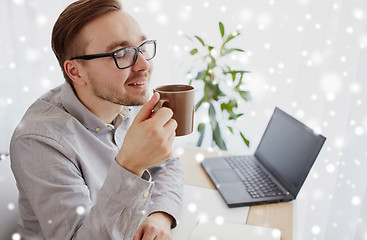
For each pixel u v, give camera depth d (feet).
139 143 2.22
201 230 3.03
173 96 2.28
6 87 7.18
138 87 2.85
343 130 4.17
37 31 6.83
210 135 6.98
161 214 3.13
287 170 3.68
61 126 2.93
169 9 6.33
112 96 2.84
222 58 6.38
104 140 3.33
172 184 3.55
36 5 6.68
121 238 2.47
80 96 3.13
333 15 4.58
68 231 2.59
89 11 2.67
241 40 6.21
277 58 6.07
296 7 5.67
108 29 2.67
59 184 2.66
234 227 3.07
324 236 4.17
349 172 3.78
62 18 2.79
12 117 7.36
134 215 2.49
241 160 4.35
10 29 6.82
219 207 3.42
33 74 7.13
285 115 4.10
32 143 2.74
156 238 2.84
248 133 6.71
